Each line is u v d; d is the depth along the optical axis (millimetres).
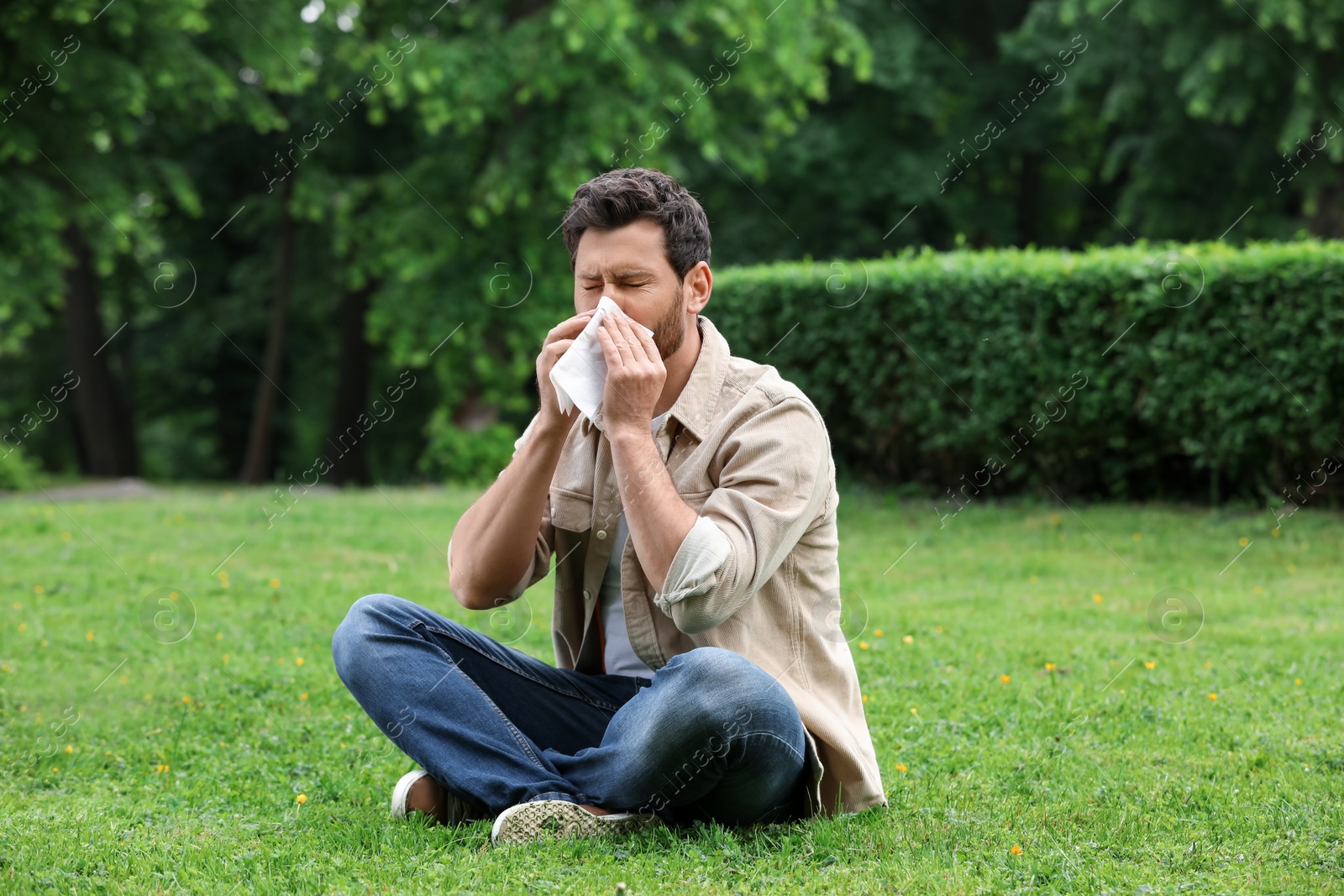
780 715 2430
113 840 2697
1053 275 8195
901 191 17766
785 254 17953
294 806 3074
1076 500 8555
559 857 2479
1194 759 3379
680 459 2594
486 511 2670
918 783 3191
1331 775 3162
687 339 2627
